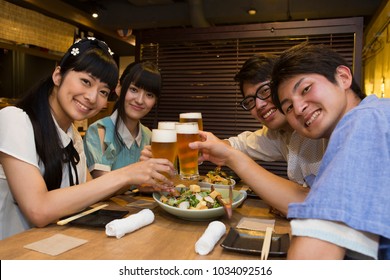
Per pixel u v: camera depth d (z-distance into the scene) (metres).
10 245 1.03
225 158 1.37
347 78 0.97
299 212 0.78
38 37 5.39
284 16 5.84
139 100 2.06
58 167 1.45
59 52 6.01
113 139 2.09
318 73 0.94
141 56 3.42
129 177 1.32
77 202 1.25
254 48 3.14
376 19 5.49
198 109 3.29
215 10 5.91
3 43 4.94
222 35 3.15
